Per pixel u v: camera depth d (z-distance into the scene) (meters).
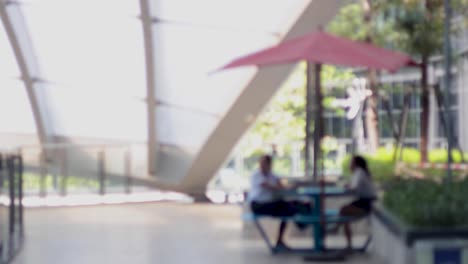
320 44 13.34
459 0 21.59
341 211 14.29
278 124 35.78
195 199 26.06
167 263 13.26
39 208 23.62
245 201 16.67
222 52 23.69
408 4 21.42
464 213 10.73
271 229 16.33
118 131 26.92
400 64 13.77
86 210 22.83
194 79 24.48
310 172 21.17
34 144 26.88
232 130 24.69
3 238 13.16
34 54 24.64
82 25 23.77
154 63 23.69
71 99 26.23
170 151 26.61
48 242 16.06
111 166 27.11
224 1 22.27
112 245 15.50
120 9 22.92
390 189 14.60
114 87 25.55
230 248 14.95
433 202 11.75
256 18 22.41
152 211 22.42
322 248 13.92
